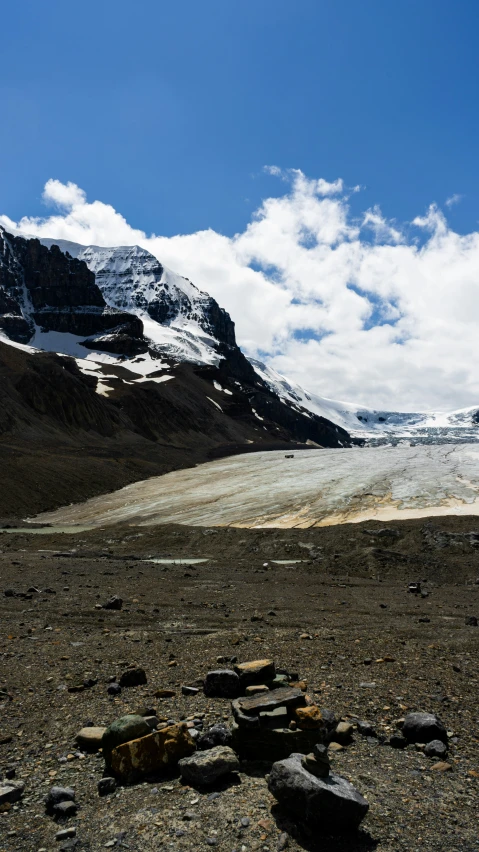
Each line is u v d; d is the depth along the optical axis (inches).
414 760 255.1
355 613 691.4
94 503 2780.5
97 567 1125.1
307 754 224.7
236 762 237.8
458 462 3464.6
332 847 184.7
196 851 182.1
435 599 871.1
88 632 539.2
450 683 365.7
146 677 375.2
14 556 1280.8
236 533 1603.1
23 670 396.2
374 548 1333.7
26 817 206.1
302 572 1218.0
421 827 197.2
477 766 248.4
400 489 2464.3
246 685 333.7
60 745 271.3
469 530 1438.2
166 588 870.4
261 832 193.3
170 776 238.1
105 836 192.1
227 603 743.1
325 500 2326.5
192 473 3737.7
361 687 354.6
